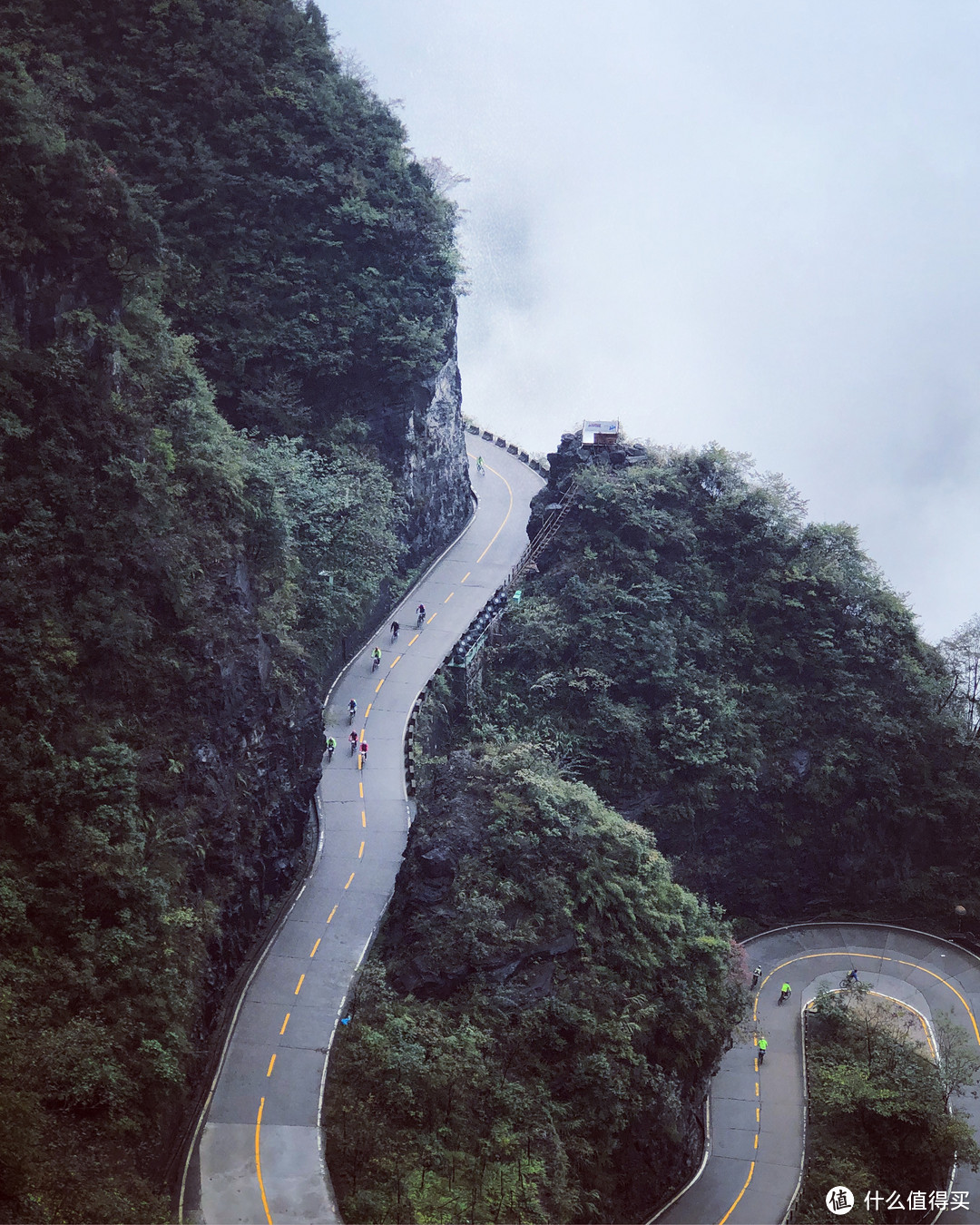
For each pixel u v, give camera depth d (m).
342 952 74.31
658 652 106.31
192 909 67.00
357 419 105.88
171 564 71.44
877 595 116.38
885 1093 85.31
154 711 68.75
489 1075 67.12
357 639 101.94
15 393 66.12
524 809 79.94
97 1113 53.91
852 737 111.19
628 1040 72.81
